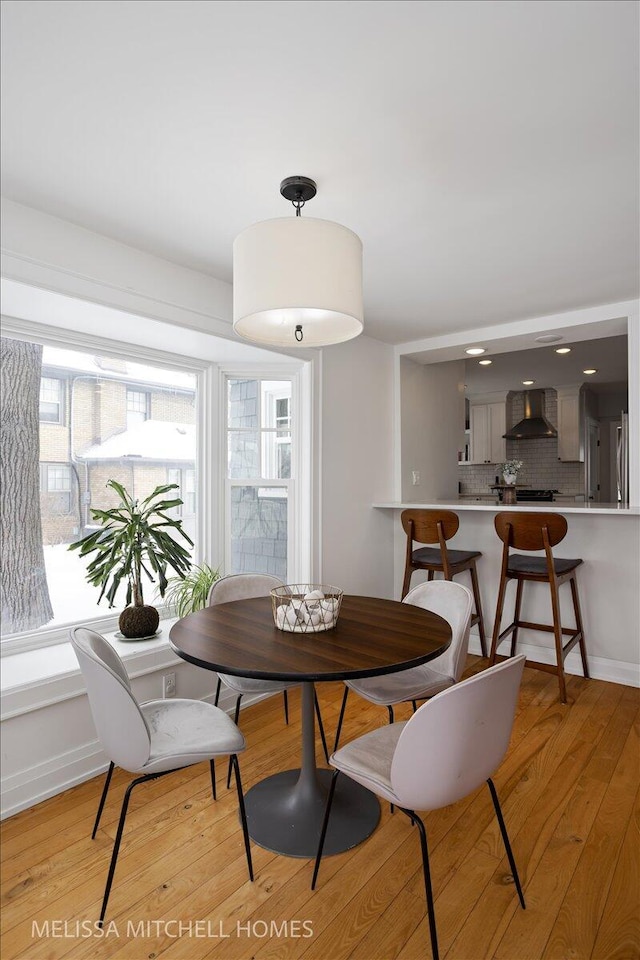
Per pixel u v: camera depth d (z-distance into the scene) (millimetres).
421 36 1312
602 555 3568
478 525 4086
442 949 1498
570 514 3680
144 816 2102
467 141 1748
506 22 1272
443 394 5129
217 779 2361
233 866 1821
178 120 1626
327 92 1508
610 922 1585
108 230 2334
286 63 1400
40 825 2053
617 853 1878
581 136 1732
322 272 1634
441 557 3705
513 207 2189
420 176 1955
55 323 2615
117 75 1440
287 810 2074
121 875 1784
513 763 2490
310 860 1846
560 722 2906
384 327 3881
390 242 2502
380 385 4254
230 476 3557
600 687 3406
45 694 2221
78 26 1277
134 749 1556
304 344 2029
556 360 5934
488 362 6020
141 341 2949
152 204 2125
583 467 7551
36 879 1769
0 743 2105
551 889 1713
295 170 1902
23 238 2113
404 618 2178
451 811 2127
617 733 2779
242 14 1245
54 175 1919
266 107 1569
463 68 1421
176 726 1864
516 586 3846
